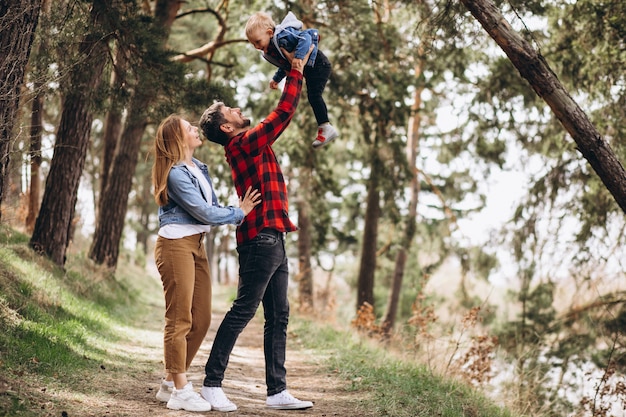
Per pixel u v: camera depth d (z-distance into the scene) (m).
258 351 9.97
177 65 9.75
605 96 11.55
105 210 15.10
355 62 14.76
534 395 8.20
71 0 8.84
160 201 4.83
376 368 7.47
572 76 11.91
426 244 25.16
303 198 18.72
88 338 7.55
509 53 5.88
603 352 13.78
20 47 5.58
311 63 5.22
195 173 4.91
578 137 5.91
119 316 11.32
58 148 11.05
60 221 11.17
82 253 14.49
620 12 10.59
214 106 5.15
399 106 15.29
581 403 8.16
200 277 5.03
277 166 5.20
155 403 5.02
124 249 27.03
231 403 5.04
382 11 15.45
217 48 16.06
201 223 4.89
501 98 14.67
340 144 22.69
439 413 5.64
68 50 8.66
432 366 8.18
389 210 18.28
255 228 5.05
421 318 9.77
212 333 11.46
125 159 15.15
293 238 31.02
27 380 4.89
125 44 9.34
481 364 8.20
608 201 13.12
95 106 9.66
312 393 6.35
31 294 7.97
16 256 9.68
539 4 8.99
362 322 12.93
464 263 21.58
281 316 5.32
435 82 19.36
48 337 6.33
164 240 4.84
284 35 5.10
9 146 5.73
